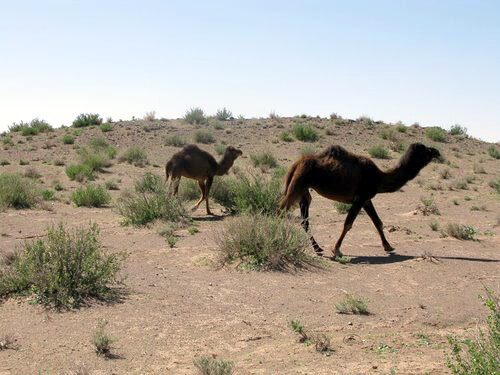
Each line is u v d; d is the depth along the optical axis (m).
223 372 7.46
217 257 13.10
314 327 9.49
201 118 48.47
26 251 11.11
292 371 7.70
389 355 8.35
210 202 23.09
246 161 36.06
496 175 35.00
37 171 32.53
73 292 10.20
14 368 7.68
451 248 15.42
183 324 9.41
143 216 18.02
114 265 11.22
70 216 19.92
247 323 9.55
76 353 8.18
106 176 31.66
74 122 48.31
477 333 7.69
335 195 13.97
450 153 41.94
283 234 13.05
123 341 8.65
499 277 12.57
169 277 11.86
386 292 11.37
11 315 9.46
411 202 24.86
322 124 47.41
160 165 35.38
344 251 14.79
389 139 44.22
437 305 10.70
